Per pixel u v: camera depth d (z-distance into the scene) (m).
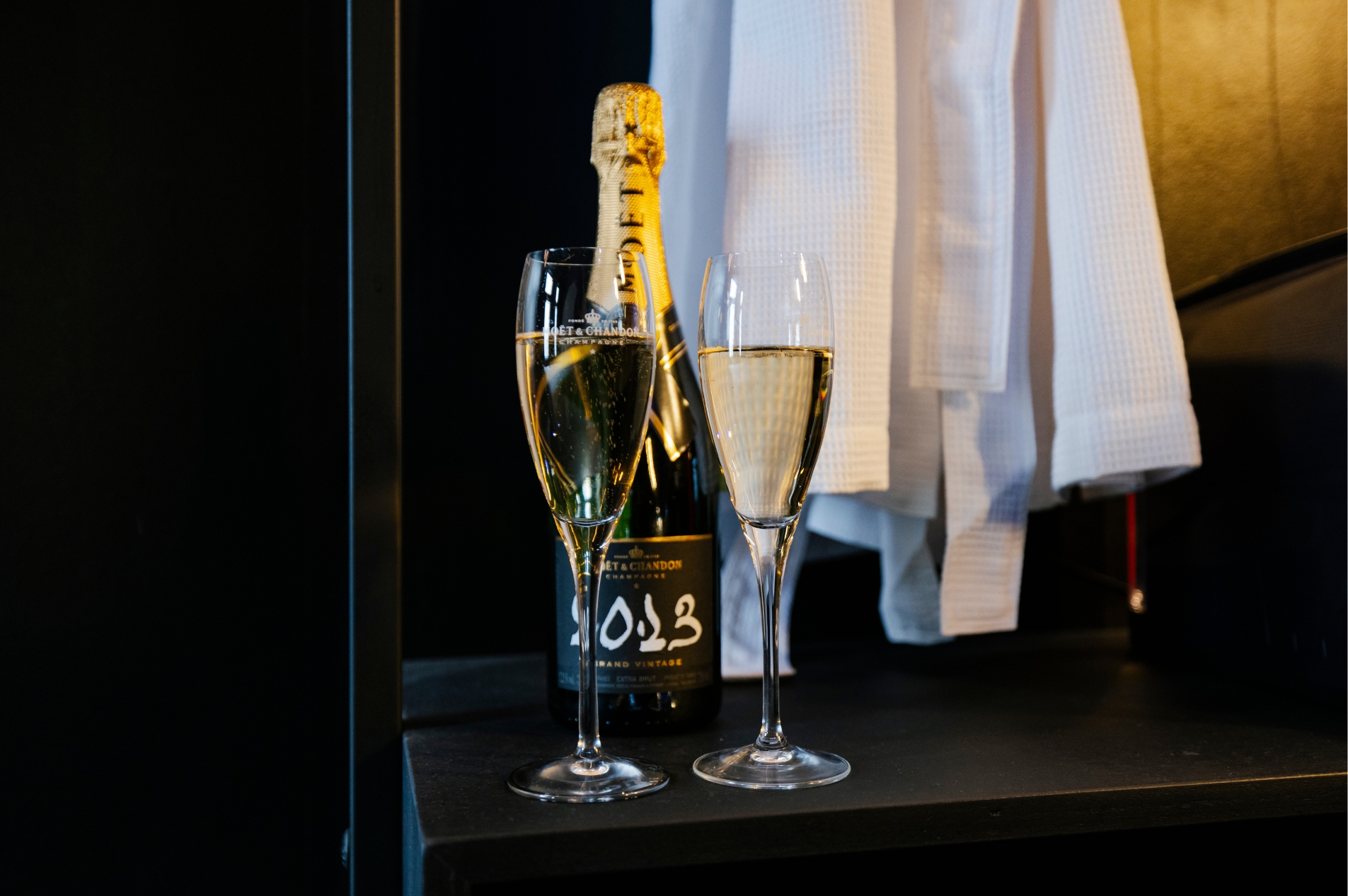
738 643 0.78
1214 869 0.67
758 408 0.50
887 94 0.67
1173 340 0.68
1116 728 0.61
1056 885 0.68
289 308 0.94
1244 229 0.95
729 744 0.57
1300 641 0.67
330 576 0.94
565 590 0.61
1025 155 0.77
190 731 0.92
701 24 0.77
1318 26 0.93
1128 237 0.69
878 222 0.66
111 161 0.91
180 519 0.92
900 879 0.66
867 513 0.85
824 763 0.51
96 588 0.90
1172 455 0.67
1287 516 0.68
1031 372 0.83
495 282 0.96
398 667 0.58
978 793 0.47
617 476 0.49
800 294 0.50
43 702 0.89
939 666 0.84
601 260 0.49
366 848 0.58
